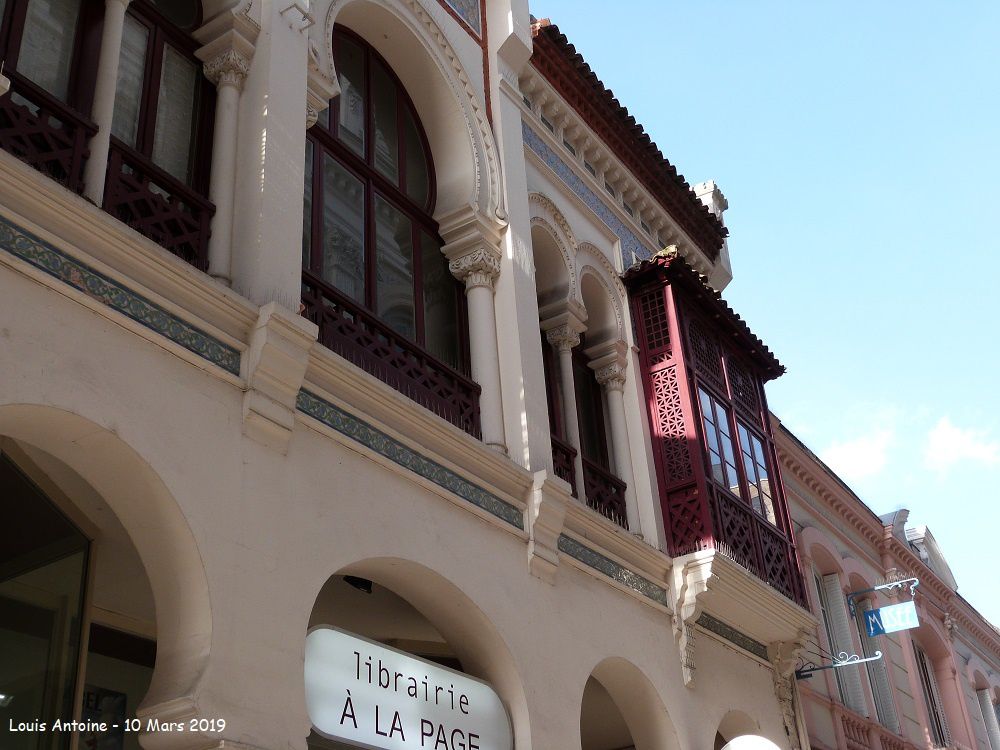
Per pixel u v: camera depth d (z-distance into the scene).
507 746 9.05
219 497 7.06
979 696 26.48
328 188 10.30
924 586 23.80
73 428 6.47
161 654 6.69
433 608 9.18
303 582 7.44
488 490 9.77
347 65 11.36
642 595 11.59
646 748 11.33
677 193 16.77
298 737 6.92
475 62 12.60
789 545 14.62
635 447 13.30
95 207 6.87
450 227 11.56
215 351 7.47
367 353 9.51
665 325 14.13
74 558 7.95
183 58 9.15
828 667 15.23
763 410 15.74
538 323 11.66
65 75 8.04
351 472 8.27
